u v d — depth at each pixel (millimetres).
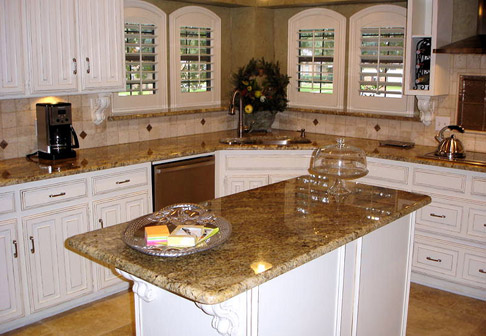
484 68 4113
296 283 2141
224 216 2543
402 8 4555
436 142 4473
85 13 3781
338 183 3039
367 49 4781
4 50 3371
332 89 5090
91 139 4285
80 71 3809
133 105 4621
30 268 3332
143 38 4605
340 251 2361
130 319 3512
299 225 2402
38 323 3436
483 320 3510
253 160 4438
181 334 2148
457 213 3787
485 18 4012
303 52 5246
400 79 4656
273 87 5059
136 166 3824
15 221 3215
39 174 3303
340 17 4930
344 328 2500
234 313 1880
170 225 2291
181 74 4961
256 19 5168
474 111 4211
